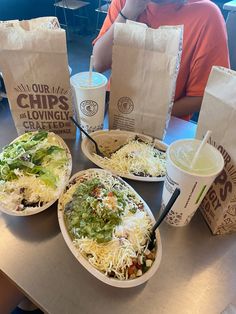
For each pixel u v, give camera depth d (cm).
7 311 80
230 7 171
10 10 343
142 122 80
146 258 52
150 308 49
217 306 49
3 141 81
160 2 119
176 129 91
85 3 379
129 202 60
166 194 58
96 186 62
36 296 49
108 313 48
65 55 67
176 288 51
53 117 79
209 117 57
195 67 122
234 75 52
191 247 58
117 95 77
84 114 77
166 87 71
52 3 389
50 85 72
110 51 121
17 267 53
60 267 53
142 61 69
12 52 65
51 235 58
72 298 49
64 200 61
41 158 69
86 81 74
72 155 79
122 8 125
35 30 64
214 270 55
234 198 52
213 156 54
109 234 52
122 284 47
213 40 118
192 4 120
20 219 61
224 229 60
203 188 52
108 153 81
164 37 64
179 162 52
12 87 71
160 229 61
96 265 50
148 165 72
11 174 64
